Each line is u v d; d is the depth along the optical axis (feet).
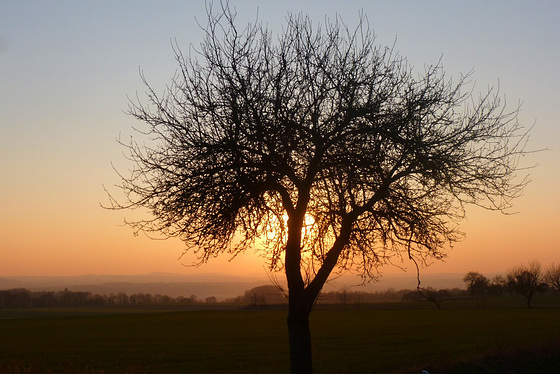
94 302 591.37
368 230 53.16
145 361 115.75
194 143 48.62
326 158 49.70
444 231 52.70
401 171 50.75
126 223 49.47
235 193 47.55
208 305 527.81
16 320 291.79
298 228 50.24
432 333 168.14
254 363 107.86
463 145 51.16
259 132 48.03
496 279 470.39
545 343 99.66
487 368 81.46
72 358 124.16
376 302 409.28
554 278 495.82
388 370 90.99
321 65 50.03
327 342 145.79
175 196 48.91
